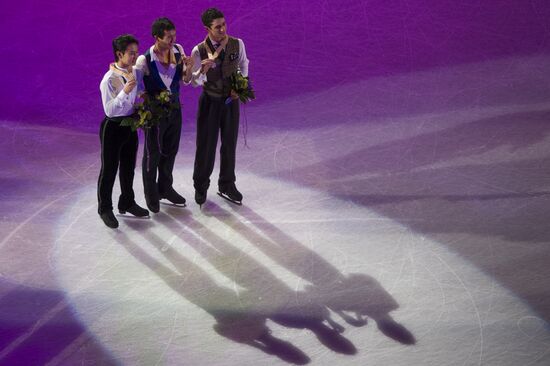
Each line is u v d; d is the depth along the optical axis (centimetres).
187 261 2242
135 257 2266
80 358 1855
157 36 2220
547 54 3472
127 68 2195
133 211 2467
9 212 2509
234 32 3741
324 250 2273
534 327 1906
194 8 3897
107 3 3950
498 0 3891
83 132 3064
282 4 3944
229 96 2389
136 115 2273
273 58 3566
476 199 2508
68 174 2753
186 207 2541
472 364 1795
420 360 1816
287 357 1842
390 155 2819
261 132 3027
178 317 1995
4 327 1969
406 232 2347
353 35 3706
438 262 2189
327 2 3947
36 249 2309
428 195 2550
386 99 3228
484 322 1933
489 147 2825
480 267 2158
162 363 1834
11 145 2958
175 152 2459
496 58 3469
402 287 2088
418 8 3875
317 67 3494
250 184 2667
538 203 2464
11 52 3625
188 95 3338
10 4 3956
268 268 2197
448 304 2008
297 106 3216
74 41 3691
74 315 2011
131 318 1995
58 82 3416
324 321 1964
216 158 2850
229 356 1850
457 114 3078
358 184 2641
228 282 2141
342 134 2991
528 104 3106
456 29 3700
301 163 2794
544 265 2152
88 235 2380
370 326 1939
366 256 2236
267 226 2411
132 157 2372
